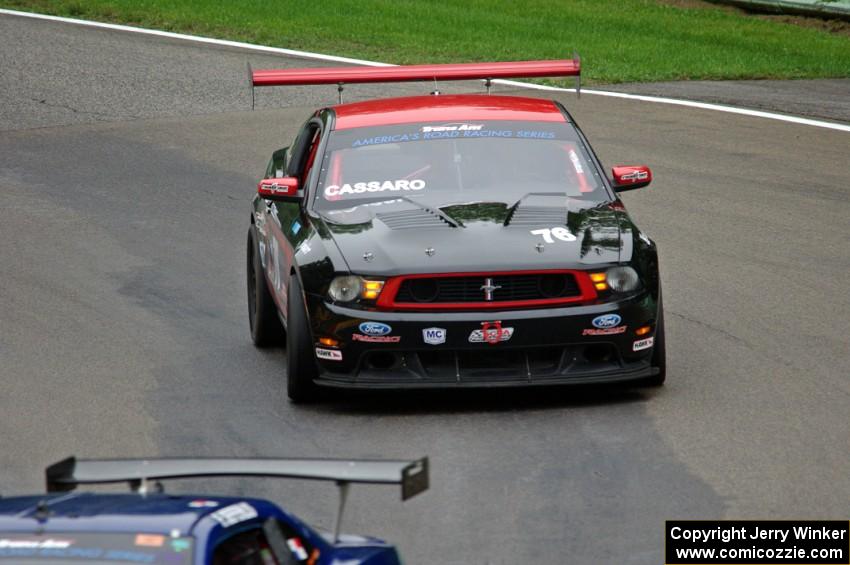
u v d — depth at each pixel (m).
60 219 49.62
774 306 36.28
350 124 33.00
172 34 94.38
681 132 63.41
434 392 29.64
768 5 111.88
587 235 28.38
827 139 61.38
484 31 98.38
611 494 22.78
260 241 34.22
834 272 39.97
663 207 49.09
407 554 20.31
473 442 25.78
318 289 27.64
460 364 27.41
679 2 118.38
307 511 22.45
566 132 32.84
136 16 100.81
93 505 13.50
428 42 92.56
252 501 13.98
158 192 53.97
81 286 40.44
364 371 27.50
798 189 51.72
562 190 30.91
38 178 56.84
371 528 21.53
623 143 60.78
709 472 23.78
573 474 23.81
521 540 20.81
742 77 81.31
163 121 68.50
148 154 61.19
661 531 21.08
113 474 14.57
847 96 73.38
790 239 44.19
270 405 28.81
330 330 27.36
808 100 72.00
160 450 25.92
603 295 27.39
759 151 58.91
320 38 93.88
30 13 102.25
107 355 33.22
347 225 29.03
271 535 13.18
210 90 76.12
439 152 31.81
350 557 13.94
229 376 31.27
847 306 36.19
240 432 26.91
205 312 37.59
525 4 113.44
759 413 27.17
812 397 28.25
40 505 13.27
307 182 31.38
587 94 74.88
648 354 28.14
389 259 27.36
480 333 26.92
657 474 23.72
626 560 19.94
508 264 27.09
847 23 107.44
